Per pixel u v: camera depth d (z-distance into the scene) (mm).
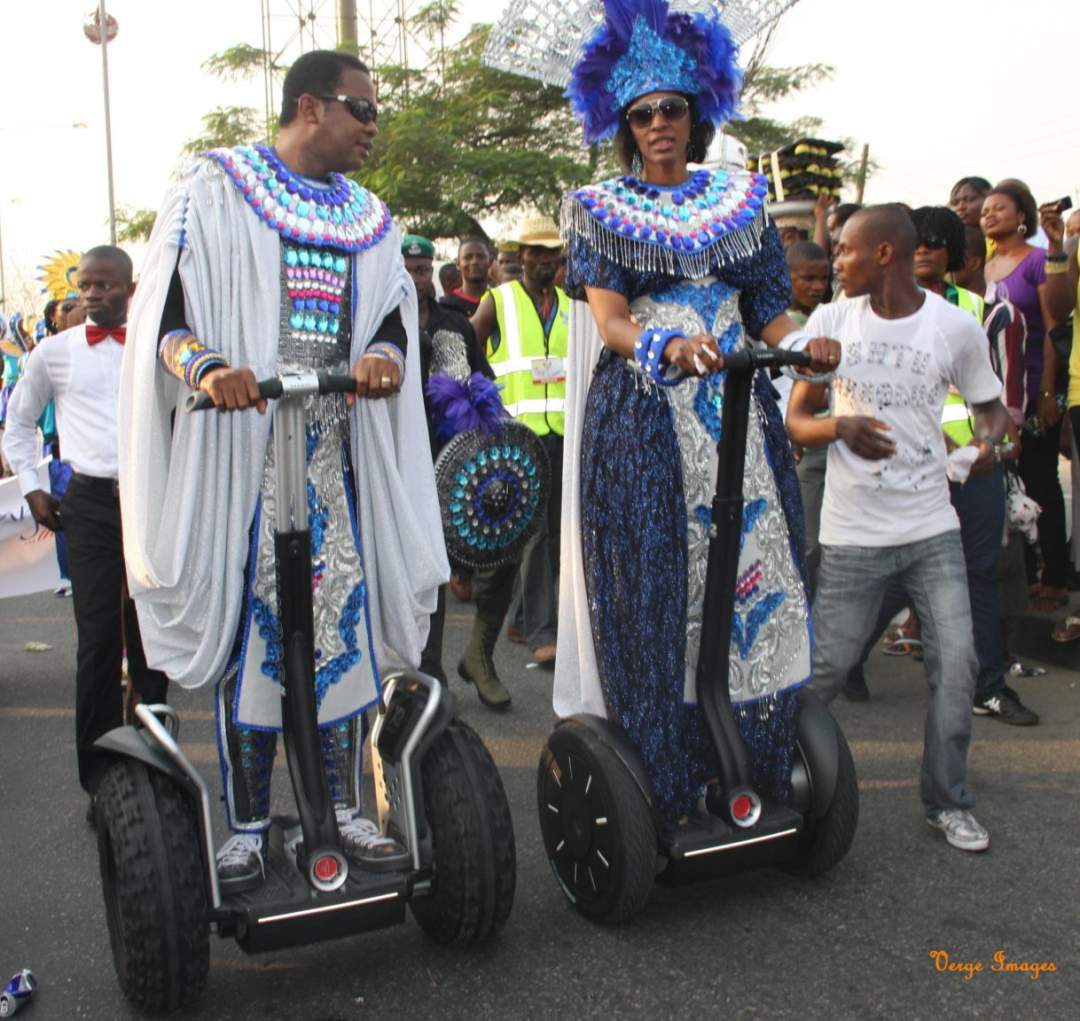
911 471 3471
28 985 2795
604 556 2994
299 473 2582
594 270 2887
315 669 2777
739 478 2873
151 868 2559
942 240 4316
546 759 3184
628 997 2744
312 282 2715
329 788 2875
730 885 3295
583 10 3010
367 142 2787
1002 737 4453
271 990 2814
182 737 4809
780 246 3066
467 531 3826
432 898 2879
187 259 2604
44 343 3982
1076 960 2857
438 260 19141
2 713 5258
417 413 3008
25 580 5633
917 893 3215
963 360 3521
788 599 3121
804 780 3168
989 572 4516
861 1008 2676
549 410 5457
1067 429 5852
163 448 2664
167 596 2680
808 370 2896
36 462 4164
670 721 2971
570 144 21562
